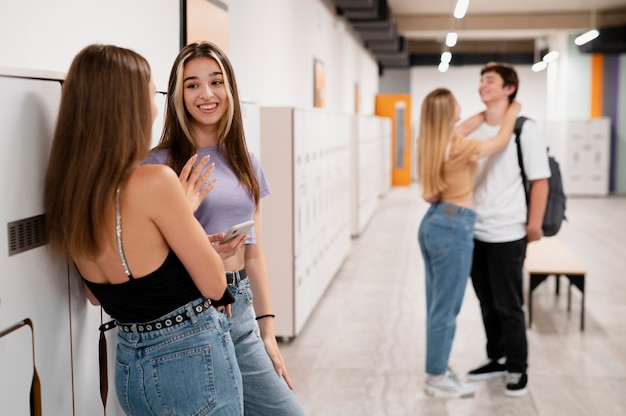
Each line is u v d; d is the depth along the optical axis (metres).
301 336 5.23
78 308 1.93
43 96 1.75
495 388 4.12
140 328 1.73
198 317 1.76
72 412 1.90
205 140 2.19
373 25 11.59
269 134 4.87
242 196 2.18
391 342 5.07
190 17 4.07
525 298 6.30
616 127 15.91
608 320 5.59
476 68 20.72
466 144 3.60
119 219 1.65
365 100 15.84
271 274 4.97
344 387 4.16
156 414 1.77
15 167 1.61
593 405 3.86
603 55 15.73
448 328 3.89
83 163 1.63
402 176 19.06
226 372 1.79
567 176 15.83
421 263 8.07
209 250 1.74
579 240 9.60
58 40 2.64
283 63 6.82
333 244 7.00
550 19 14.68
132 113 1.66
